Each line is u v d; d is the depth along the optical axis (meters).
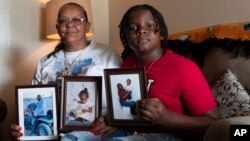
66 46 1.71
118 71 1.25
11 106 2.28
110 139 1.13
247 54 1.52
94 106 1.37
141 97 1.22
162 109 1.14
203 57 1.66
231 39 1.58
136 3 2.67
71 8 1.65
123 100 1.24
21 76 2.33
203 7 2.18
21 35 2.33
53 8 2.21
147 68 1.33
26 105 1.44
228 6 2.05
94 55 1.67
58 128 1.40
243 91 1.42
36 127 1.42
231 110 1.38
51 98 1.42
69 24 1.63
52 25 2.22
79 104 1.38
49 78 1.67
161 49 1.40
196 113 1.21
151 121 1.16
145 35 1.31
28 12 2.37
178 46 1.75
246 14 1.97
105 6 2.95
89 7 2.33
